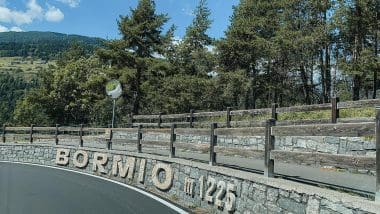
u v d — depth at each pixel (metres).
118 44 42.62
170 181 13.67
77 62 62.44
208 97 39.88
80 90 60.62
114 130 19.14
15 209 10.87
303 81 38.06
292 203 7.63
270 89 39.62
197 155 16.47
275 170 11.70
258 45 36.91
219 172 10.56
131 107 43.81
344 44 35.25
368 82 36.34
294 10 36.00
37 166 23.09
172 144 14.03
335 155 6.89
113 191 14.05
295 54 35.88
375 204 5.71
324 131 7.27
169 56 46.97
